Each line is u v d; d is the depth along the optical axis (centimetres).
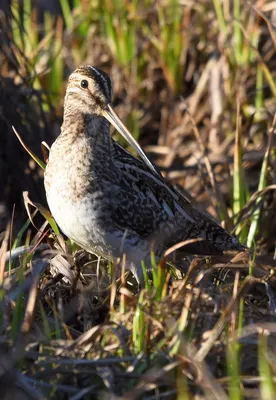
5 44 1316
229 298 901
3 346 805
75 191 971
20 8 1356
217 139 1445
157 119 1572
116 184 994
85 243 1000
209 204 1322
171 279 1006
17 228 1264
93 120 995
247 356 827
